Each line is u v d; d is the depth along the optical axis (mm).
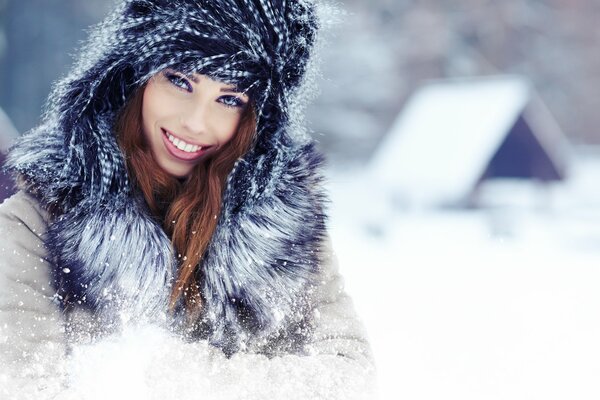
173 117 1468
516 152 16438
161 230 1444
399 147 16891
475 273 7117
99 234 1411
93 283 1415
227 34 1437
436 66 33000
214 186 1503
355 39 30875
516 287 6113
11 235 1400
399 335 3965
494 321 4402
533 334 4051
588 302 5270
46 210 1446
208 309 1470
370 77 31109
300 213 1531
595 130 37594
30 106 29812
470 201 14938
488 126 15430
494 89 16297
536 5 36125
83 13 29953
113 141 1459
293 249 1510
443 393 2855
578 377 3189
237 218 1484
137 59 1479
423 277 6789
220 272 1463
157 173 1500
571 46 36875
